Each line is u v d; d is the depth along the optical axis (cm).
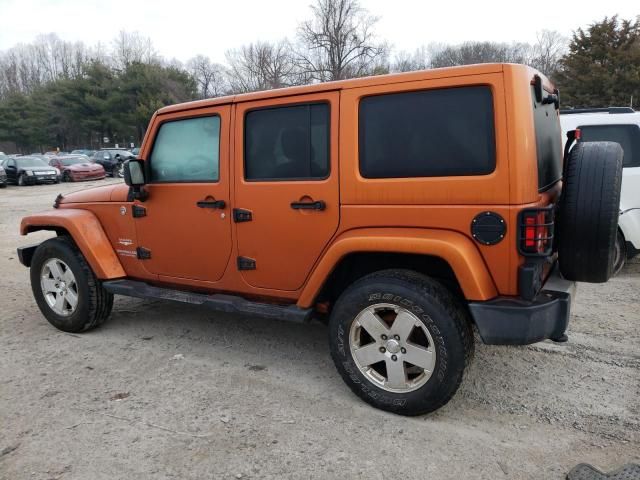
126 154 3103
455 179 297
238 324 506
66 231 500
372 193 322
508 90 284
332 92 334
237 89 4294
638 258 704
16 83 9100
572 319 489
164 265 432
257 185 367
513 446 297
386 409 332
